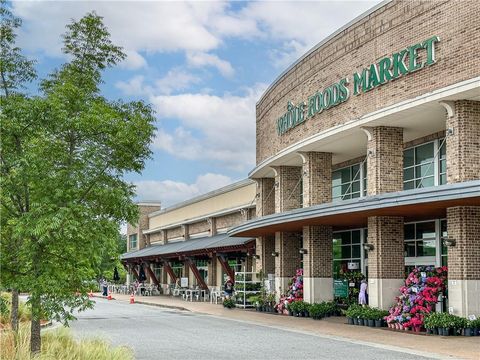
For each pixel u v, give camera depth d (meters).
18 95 16.12
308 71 32.16
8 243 15.77
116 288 76.38
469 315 21.97
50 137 15.59
